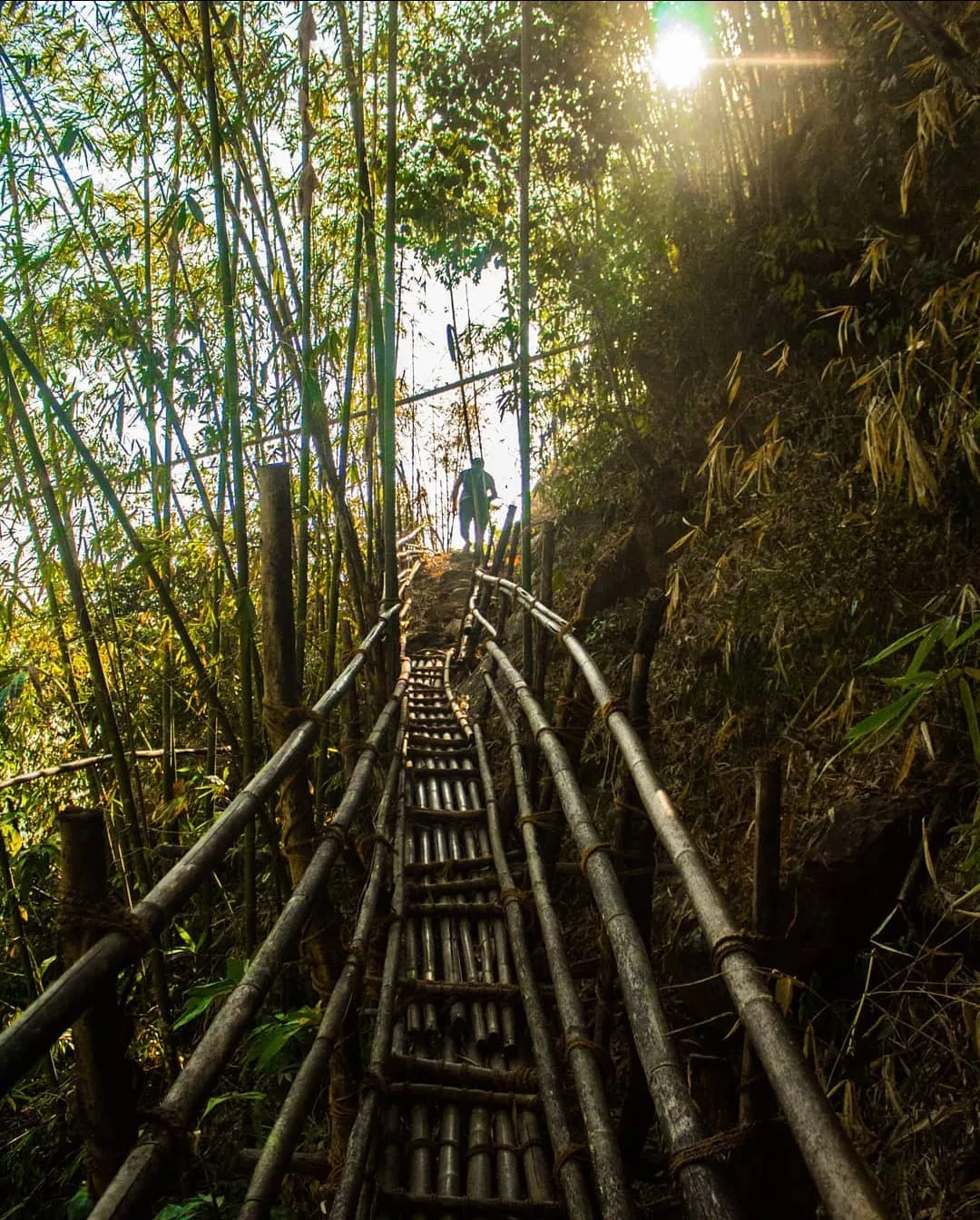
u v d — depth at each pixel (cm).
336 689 269
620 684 397
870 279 287
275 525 225
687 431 429
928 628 160
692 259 400
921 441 246
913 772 233
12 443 350
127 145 376
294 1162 250
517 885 396
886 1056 192
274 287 376
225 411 368
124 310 339
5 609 372
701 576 371
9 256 333
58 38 362
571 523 661
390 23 381
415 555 1018
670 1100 131
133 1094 122
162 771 448
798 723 281
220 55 370
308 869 219
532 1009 280
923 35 166
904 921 227
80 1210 236
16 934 359
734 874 267
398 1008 302
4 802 401
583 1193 195
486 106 430
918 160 273
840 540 265
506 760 518
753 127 373
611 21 368
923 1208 175
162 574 402
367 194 395
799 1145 90
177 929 397
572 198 503
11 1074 88
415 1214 222
